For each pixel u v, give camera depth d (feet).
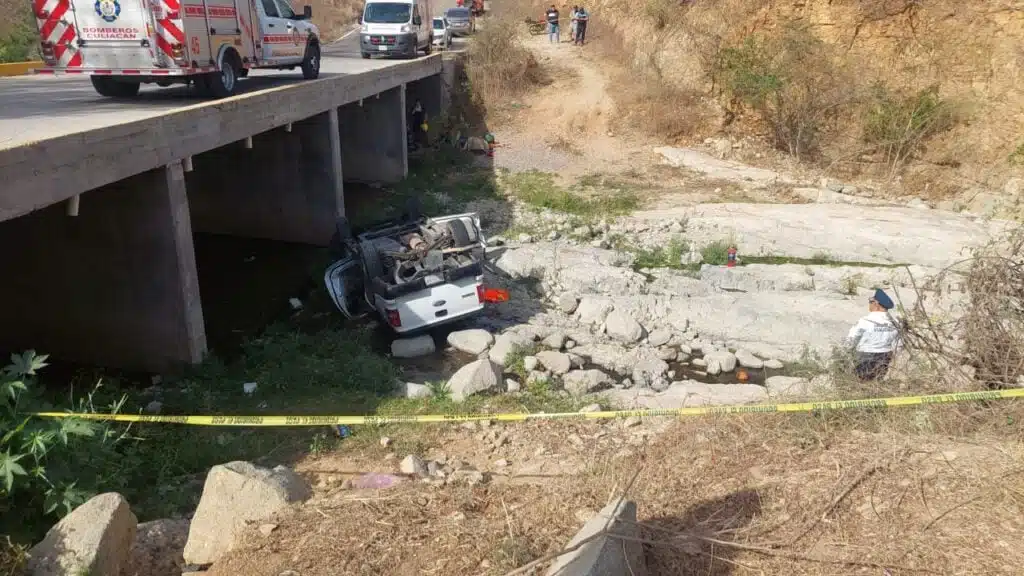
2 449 17.65
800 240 53.62
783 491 16.78
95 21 36.32
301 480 19.27
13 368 18.74
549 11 117.08
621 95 88.38
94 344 35.86
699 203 64.85
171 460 25.00
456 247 39.60
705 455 19.15
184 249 33.78
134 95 44.68
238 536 16.49
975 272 23.13
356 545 15.70
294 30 53.06
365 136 72.33
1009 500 15.76
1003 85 73.31
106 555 14.76
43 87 51.01
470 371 31.76
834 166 76.13
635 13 103.24
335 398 30.60
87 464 20.07
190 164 33.58
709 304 42.57
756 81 78.23
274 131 54.60
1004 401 20.06
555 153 80.69
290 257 54.39
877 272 47.21
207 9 39.73
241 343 40.24
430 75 81.35
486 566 14.83
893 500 16.11
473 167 76.95
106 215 33.32
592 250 51.88
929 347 22.95
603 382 34.83
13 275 35.22
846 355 25.26
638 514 16.35
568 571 12.77
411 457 22.25
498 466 22.40
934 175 72.08
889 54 79.05
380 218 58.23
